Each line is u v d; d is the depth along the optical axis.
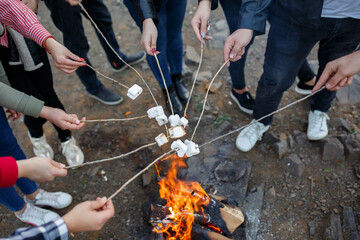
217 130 2.71
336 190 2.28
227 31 3.67
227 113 2.90
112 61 3.18
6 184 1.17
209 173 2.40
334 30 1.74
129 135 2.76
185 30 3.80
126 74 3.36
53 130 2.86
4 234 2.24
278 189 2.33
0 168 1.14
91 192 2.41
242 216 1.93
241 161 2.42
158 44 2.37
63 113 1.67
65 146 2.54
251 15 1.78
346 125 2.64
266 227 2.13
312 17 1.69
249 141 2.50
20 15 1.60
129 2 2.18
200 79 3.16
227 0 2.12
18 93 1.54
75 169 2.54
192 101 2.98
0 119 1.70
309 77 2.78
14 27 1.66
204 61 3.42
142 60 3.46
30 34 1.64
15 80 1.90
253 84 3.14
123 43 3.71
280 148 2.46
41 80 2.07
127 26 3.93
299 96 2.99
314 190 2.29
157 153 2.56
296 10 1.70
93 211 1.22
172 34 2.53
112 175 2.49
